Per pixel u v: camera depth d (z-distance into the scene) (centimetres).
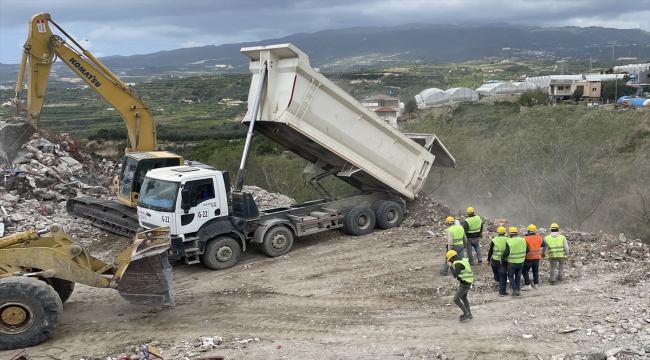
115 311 951
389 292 1022
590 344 766
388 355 756
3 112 6122
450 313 914
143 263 843
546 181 2302
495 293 1008
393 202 1491
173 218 1117
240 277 1134
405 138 1430
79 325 884
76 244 870
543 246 1037
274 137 1438
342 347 786
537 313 893
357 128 1355
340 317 907
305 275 1134
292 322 889
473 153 2380
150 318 917
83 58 1672
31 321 785
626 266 1102
